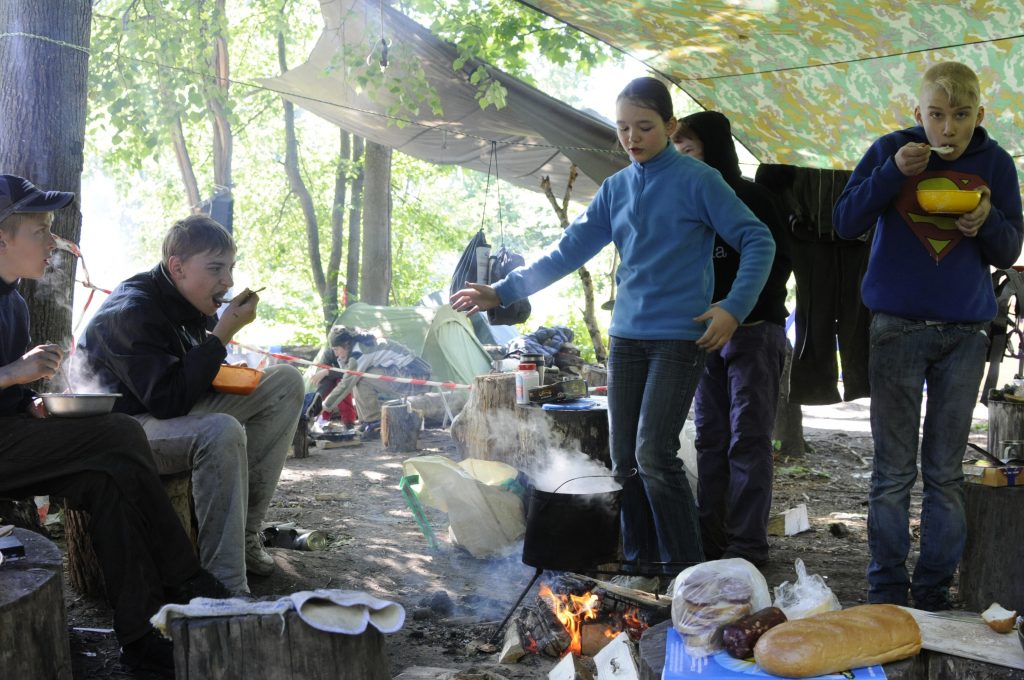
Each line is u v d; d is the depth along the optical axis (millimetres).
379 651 2424
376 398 9883
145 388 3553
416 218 19656
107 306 3711
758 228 3574
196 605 2445
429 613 3748
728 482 4562
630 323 3738
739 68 6660
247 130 18250
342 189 16656
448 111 9609
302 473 7406
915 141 3486
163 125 10898
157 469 3373
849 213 3477
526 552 3338
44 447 2973
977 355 3432
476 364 11031
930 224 3402
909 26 5496
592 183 11188
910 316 3424
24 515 4473
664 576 3752
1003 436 5930
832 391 5719
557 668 3035
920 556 3580
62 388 4520
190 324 3918
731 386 4434
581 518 3234
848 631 2379
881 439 3551
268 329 19625
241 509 3574
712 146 4348
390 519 5621
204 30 11492
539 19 11367
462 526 4582
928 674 2492
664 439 3664
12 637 2375
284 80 9734
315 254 16453
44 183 4766
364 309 12211
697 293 3654
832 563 4668
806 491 6816
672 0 5535
